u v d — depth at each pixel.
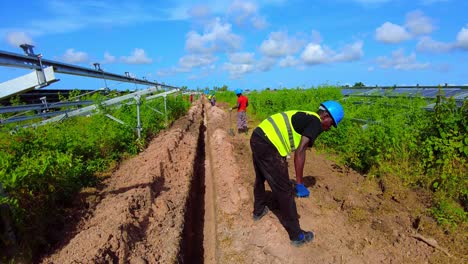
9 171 4.29
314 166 7.04
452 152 5.12
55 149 6.06
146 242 4.68
